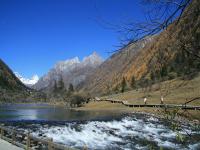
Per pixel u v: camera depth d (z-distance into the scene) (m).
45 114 59.56
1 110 75.81
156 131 31.16
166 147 22.72
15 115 56.06
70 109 82.94
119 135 29.38
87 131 29.97
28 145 15.95
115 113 56.75
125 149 23.27
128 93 86.31
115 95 93.25
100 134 29.36
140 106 61.25
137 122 37.66
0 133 20.39
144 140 26.20
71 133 28.86
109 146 24.39
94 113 59.91
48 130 28.83
